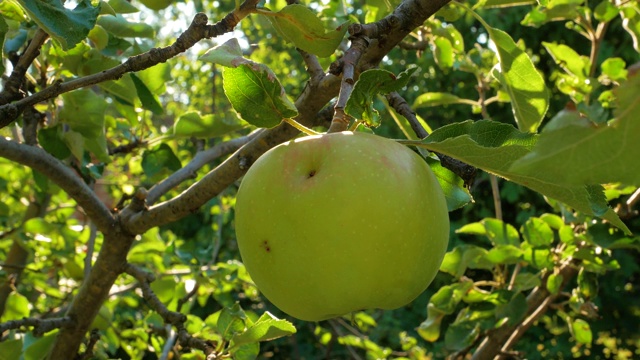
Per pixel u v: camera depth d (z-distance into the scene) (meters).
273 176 0.37
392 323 2.02
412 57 2.27
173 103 1.96
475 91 2.31
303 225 0.36
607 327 2.16
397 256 0.36
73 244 0.88
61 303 0.95
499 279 0.78
